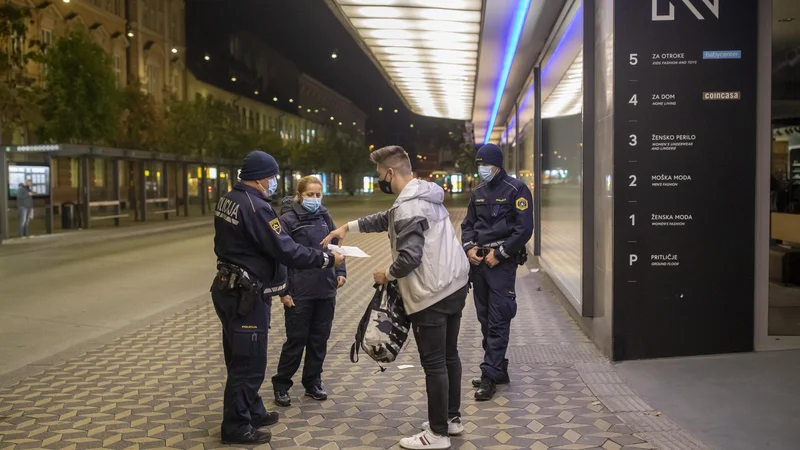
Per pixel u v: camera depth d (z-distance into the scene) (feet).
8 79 74.59
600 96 18.28
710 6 16.46
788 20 21.43
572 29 22.86
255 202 12.48
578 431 12.72
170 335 22.36
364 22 29.89
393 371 17.47
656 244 16.89
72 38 77.51
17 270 40.11
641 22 16.56
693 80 16.57
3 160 56.80
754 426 12.50
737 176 16.72
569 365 17.16
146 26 135.03
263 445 12.57
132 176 100.12
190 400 15.40
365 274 36.63
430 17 28.78
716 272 16.90
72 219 70.69
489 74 40.22
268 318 13.05
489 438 12.59
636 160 16.76
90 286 33.91
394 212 12.14
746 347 17.13
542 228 37.19
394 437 12.90
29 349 21.24
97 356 19.63
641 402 14.11
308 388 15.24
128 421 14.01
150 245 56.03
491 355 15.12
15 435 13.23
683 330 17.04
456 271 12.30
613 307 17.11
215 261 44.52
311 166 178.29
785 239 25.91
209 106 116.37
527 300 27.02
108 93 80.23
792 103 24.56
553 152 30.04
